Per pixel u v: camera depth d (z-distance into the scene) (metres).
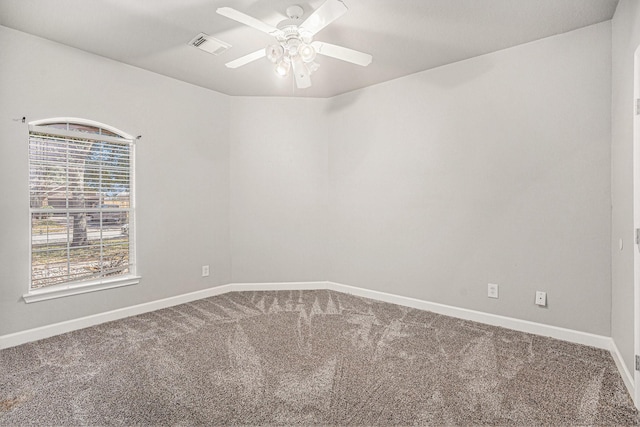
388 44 2.88
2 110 2.58
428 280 3.47
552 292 2.77
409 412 1.78
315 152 4.30
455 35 2.72
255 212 4.27
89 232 3.09
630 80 2.04
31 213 2.75
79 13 2.41
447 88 3.29
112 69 3.17
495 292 3.04
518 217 2.92
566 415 1.76
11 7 2.33
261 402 1.86
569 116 2.68
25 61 2.68
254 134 4.25
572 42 2.65
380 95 3.79
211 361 2.35
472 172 3.16
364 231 3.96
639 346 1.84
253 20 2.06
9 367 2.27
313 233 4.32
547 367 2.26
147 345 2.62
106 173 3.19
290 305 3.64
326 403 1.85
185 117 3.77
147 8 2.36
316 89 3.99
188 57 3.13
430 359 2.38
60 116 2.86
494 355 2.44
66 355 2.45
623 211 2.19
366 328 2.97
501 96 2.99
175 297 3.68
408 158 3.58
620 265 2.27
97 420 1.71
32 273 2.77
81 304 3.00
